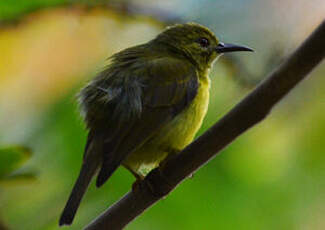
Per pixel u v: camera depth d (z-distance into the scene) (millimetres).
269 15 13703
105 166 9328
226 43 13531
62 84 13312
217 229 12586
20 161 8602
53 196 11141
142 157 10258
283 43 13258
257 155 13273
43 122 12344
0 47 13125
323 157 13336
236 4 13797
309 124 13461
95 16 12180
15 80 13258
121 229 8914
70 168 11773
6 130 12625
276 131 13453
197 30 12250
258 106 7957
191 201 12453
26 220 10648
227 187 12781
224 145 8391
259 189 12984
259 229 12812
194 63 12086
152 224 12273
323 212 13070
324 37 7410
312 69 7609
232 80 12906
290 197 13086
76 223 11094
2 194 10719
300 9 13758
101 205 11406
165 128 10258
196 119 10867
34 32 13086
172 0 13109
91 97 10445
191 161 8602
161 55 11773
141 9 12398
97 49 13531
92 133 10055
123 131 9867
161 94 10469
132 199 8914
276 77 7762
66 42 13312
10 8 11195
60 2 11445
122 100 10203
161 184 8766
